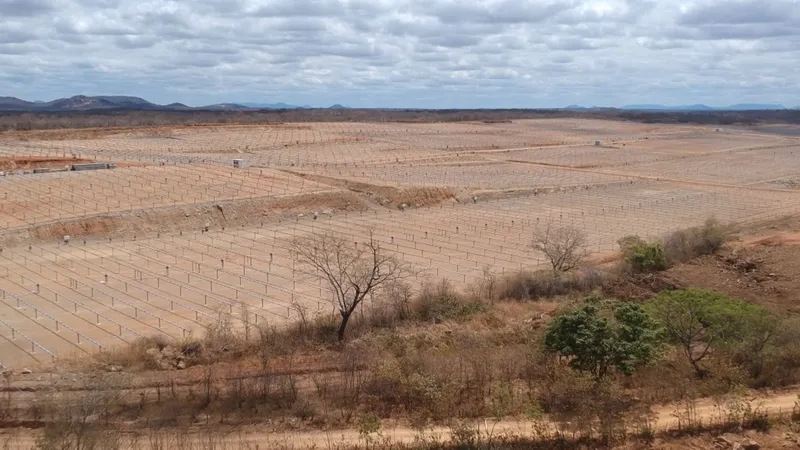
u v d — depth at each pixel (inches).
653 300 1189.7
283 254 2197.3
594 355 969.5
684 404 877.8
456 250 2292.1
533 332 1230.9
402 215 3004.4
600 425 818.2
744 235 2297.0
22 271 1947.6
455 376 982.4
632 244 1857.8
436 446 780.0
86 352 1279.5
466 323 1334.9
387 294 1531.7
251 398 937.5
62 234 2373.3
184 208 2694.4
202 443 799.1
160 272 1966.0
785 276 1556.3
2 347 1320.1
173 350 1211.9
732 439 773.9
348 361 1086.4
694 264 1740.9
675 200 3425.2
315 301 1662.2
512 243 2409.0
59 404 910.4
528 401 898.7
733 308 1079.6
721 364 992.9
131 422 868.0
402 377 956.0
